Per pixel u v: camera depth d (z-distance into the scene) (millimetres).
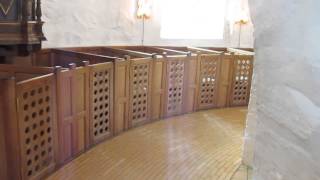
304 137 951
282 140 1068
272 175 1141
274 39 1066
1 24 4117
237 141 4395
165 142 4277
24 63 4988
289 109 1013
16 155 2781
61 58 5270
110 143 4176
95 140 4094
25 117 2854
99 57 4453
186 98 5543
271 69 1100
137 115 4828
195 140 4391
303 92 940
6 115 2684
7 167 2773
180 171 3480
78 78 3631
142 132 4617
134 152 3924
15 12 4254
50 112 3213
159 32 7012
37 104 3000
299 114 964
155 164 3621
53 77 3207
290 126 1016
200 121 5215
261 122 1201
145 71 4789
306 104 933
